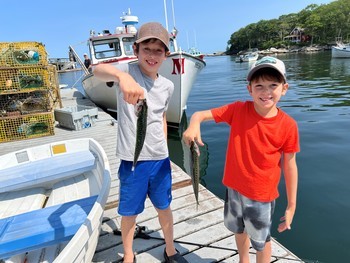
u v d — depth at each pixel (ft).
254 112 6.53
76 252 6.28
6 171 12.48
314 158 20.93
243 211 6.81
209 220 10.75
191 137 6.50
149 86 7.38
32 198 12.12
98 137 24.39
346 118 31.40
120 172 7.62
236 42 426.51
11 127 24.41
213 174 20.04
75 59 43.70
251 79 6.25
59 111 28.60
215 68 146.61
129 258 8.05
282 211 14.48
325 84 58.59
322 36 293.64
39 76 23.67
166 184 7.97
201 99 52.49
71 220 8.19
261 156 6.40
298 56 193.16
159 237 9.84
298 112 35.83
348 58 132.87
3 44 21.94
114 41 34.17
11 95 24.57
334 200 15.19
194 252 9.08
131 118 7.23
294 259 8.61
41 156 14.33
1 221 8.19
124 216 7.73
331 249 11.57
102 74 6.54
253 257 8.72
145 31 6.95
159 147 7.63
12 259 7.72
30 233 7.61
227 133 30.12
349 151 21.88
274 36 361.71
